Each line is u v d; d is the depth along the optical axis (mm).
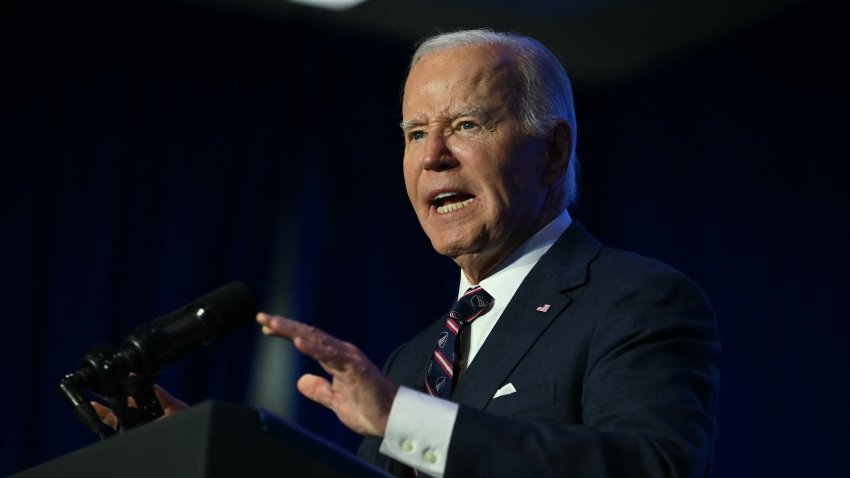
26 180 8516
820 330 8609
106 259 8578
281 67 9656
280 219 9328
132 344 2662
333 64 9828
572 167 3830
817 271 8711
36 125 8648
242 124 9406
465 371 3312
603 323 3111
